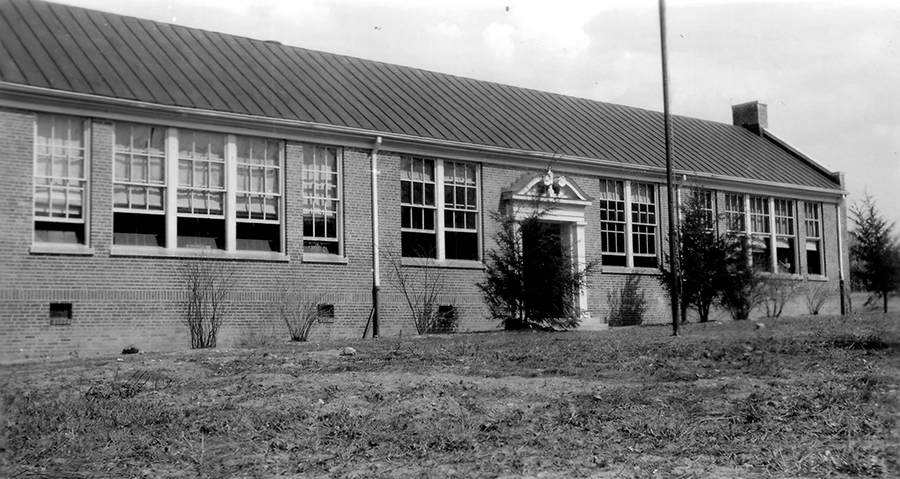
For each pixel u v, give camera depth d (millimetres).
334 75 26688
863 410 10195
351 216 23719
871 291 30250
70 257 19156
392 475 8133
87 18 22766
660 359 14609
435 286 25109
